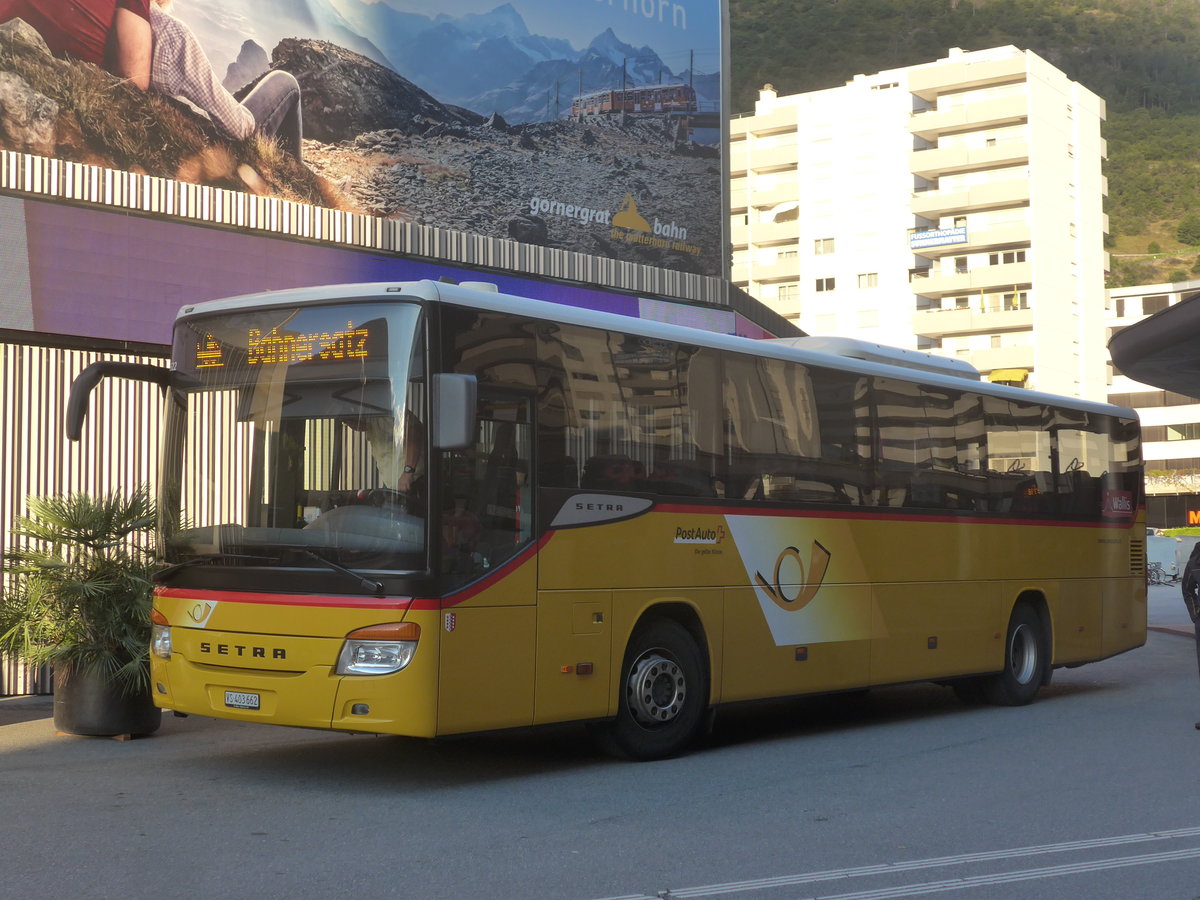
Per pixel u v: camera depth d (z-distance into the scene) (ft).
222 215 50.06
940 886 20.63
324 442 28.55
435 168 64.03
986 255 290.35
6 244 43.83
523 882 20.47
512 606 29.14
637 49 72.69
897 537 40.98
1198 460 356.79
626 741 32.48
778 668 36.50
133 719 35.32
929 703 47.60
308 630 27.73
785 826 25.00
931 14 596.29
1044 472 48.39
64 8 51.19
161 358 47.73
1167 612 101.09
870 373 40.73
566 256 63.93
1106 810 26.81
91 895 19.36
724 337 35.88
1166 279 613.93
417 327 28.04
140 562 35.22
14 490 43.14
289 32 58.85
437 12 64.90
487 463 28.94
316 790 28.30
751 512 35.83
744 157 316.40
